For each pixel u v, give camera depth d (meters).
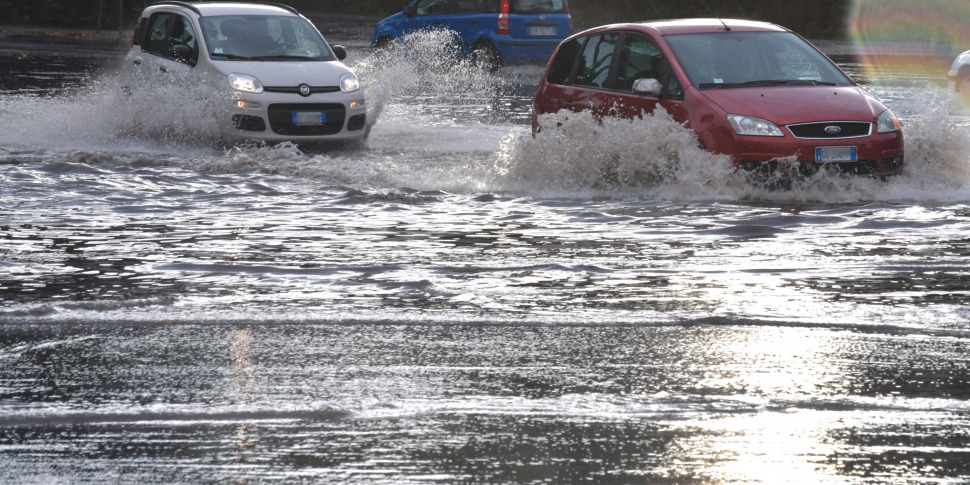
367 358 17.44
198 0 53.53
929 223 29.22
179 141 45.59
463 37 82.62
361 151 45.22
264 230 28.44
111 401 15.41
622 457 13.42
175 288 22.20
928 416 14.83
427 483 12.66
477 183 35.81
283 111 45.25
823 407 15.18
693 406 15.22
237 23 48.56
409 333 18.91
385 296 21.55
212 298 21.34
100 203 32.41
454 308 20.58
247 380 16.33
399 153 44.44
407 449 13.70
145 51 50.53
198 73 46.28
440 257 25.19
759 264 24.44
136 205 32.09
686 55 36.28
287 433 14.24
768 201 32.75
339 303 20.97
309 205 32.22
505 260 24.84
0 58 84.81
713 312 20.27
